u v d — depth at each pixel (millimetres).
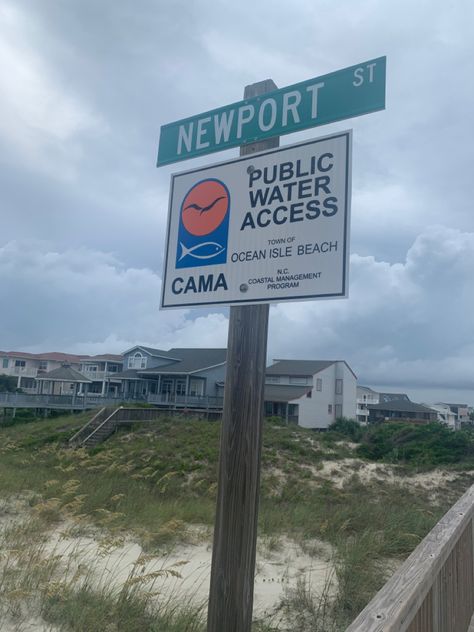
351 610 5180
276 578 6102
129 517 8781
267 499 14078
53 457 17453
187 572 6312
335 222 2713
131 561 6523
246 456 2777
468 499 4355
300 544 7457
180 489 14492
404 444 26562
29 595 4676
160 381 52469
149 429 25953
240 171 3096
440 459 24328
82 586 5047
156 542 7328
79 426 27344
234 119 3314
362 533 7941
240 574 2682
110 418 25953
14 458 17422
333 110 2961
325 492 15953
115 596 4855
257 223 2969
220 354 53562
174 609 4680
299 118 3061
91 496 9961
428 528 8055
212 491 13648
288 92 3133
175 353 56219
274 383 51781
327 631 4715
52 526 7914
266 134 3168
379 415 73688
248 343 2879
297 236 2814
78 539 7270
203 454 20125
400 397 96250
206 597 5398
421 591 2312
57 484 10859
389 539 7262
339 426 46312
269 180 2977
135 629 4375
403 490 17891
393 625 1850
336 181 2750
